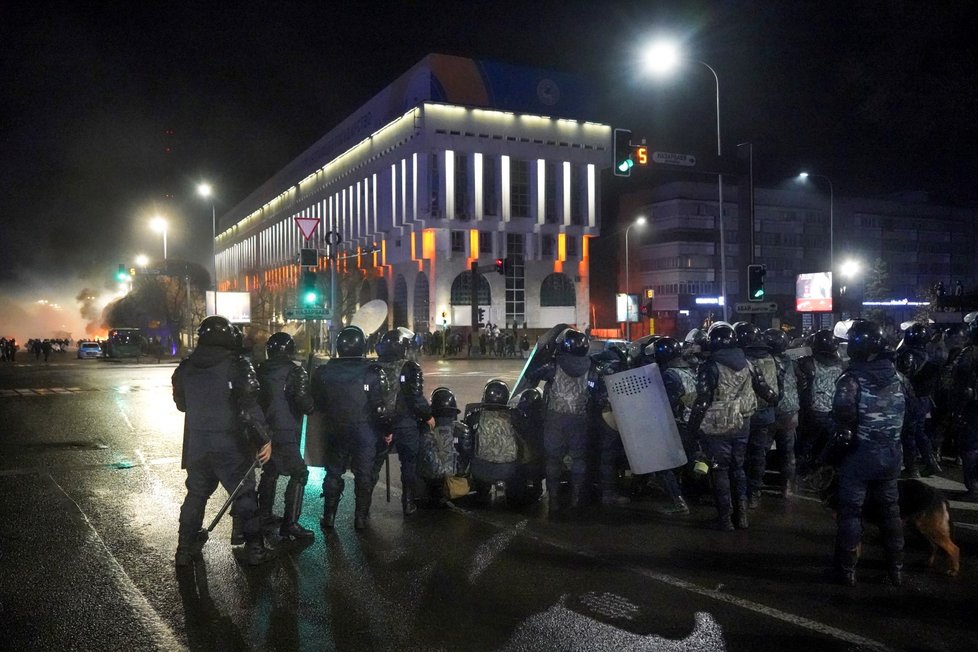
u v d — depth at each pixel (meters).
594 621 4.94
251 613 5.15
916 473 9.41
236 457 6.06
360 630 4.84
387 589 5.59
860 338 5.45
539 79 60.28
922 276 84.19
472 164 58.19
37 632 4.88
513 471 7.93
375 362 7.27
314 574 5.95
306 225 23.53
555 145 60.94
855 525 5.51
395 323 63.69
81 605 5.34
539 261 62.06
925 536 5.89
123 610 5.23
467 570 6.00
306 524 7.52
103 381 29.73
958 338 10.39
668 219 69.31
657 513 7.82
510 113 58.88
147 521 7.66
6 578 5.91
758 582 5.67
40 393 23.77
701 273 68.81
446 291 58.28
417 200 57.62
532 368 8.58
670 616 5.01
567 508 8.06
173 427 15.14
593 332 62.81
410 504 7.81
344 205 72.56
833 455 5.56
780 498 8.50
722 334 7.00
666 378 7.92
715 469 7.05
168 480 9.74
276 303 79.50
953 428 10.05
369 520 7.62
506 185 59.38
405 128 59.00
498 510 8.02
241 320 45.22
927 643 4.57
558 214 61.62
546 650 4.51
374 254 66.19
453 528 7.28
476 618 5.01
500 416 8.01
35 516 7.86
